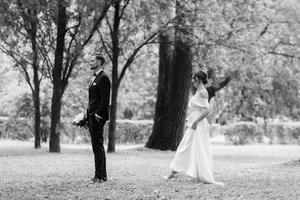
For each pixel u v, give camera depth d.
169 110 29.22
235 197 10.45
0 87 40.81
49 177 13.81
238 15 30.44
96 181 12.53
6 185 12.09
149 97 63.22
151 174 14.85
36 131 28.81
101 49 28.27
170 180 13.30
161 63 30.03
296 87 44.25
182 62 29.09
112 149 26.31
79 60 26.94
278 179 13.84
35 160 19.38
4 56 34.66
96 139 12.39
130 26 27.47
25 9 24.30
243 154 29.05
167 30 26.98
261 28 36.62
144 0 26.67
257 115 48.84
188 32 27.22
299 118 48.47
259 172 15.92
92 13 25.97
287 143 46.03
